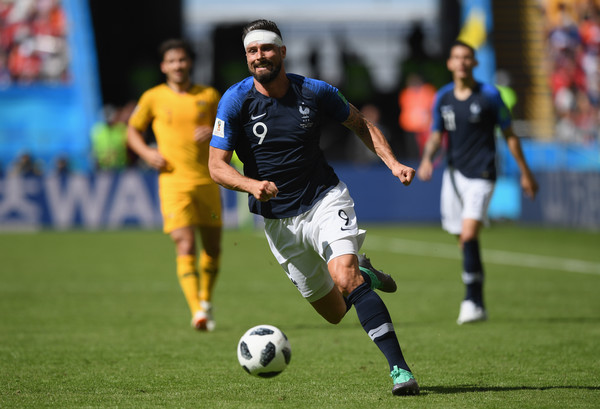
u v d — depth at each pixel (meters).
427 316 30.64
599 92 99.38
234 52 109.06
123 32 106.25
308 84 17.83
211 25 113.06
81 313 31.09
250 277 43.28
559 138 86.81
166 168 28.22
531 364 21.39
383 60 118.19
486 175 29.53
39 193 69.44
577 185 68.19
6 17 92.25
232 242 62.75
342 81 106.12
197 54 108.50
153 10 107.31
